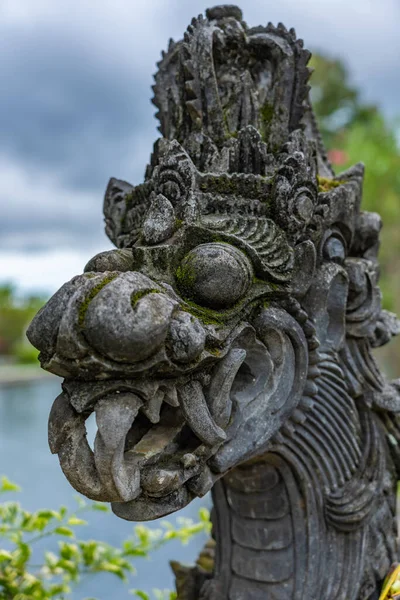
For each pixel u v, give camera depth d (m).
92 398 0.92
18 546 1.82
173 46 1.49
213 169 1.24
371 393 1.38
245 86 1.31
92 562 1.87
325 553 1.28
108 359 0.89
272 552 1.29
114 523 3.27
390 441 1.45
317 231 1.22
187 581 1.51
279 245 1.14
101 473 0.90
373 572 1.34
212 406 1.03
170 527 2.08
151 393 0.93
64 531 1.77
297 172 1.17
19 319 20.19
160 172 1.17
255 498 1.30
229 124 1.32
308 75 1.34
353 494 1.30
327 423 1.27
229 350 1.06
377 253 1.44
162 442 1.02
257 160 1.22
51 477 4.24
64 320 0.88
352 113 10.40
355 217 1.36
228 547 1.37
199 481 1.04
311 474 1.26
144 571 2.79
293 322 1.15
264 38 1.37
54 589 1.81
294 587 1.27
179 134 1.34
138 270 1.05
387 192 8.08
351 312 1.33
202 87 1.30
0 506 1.93
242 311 1.09
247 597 1.32
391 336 1.46
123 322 0.87
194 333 0.94
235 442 1.10
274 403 1.14
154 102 1.51
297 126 1.34
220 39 1.37
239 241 1.09
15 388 11.20
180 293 1.05
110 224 1.47
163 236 1.09
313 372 1.21
